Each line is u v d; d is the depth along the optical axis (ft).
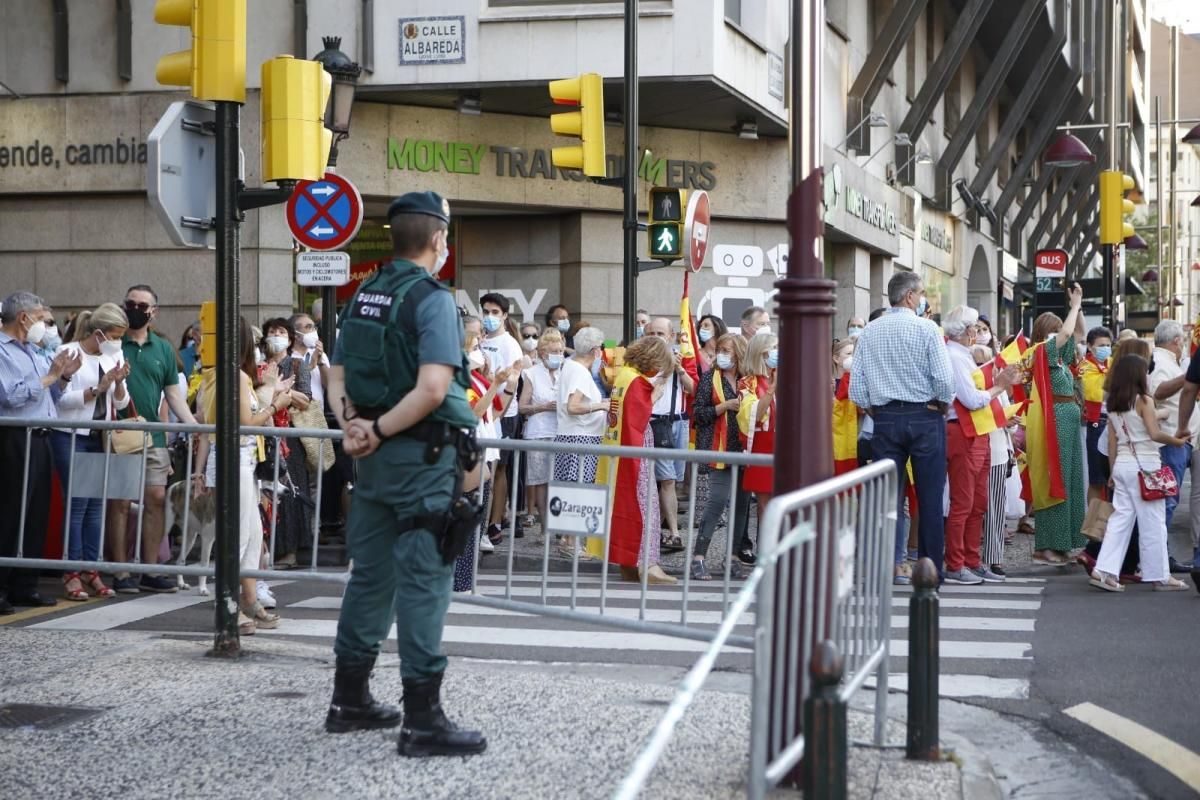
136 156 61.52
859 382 32.12
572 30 59.21
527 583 23.67
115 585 31.50
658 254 42.32
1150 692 21.40
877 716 17.34
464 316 36.63
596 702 19.65
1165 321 36.76
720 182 70.18
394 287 17.01
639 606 22.98
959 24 91.04
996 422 34.04
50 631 25.52
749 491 33.45
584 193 66.54
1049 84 125.08
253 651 23.32
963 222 115.96
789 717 13.35
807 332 15.90
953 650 24.72
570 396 37.81
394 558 17.06
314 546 27.53
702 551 31.48
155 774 16.22
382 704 18.51
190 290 62.03
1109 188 72.38
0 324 29.45
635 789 9.47
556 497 23.34
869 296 88.69
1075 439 38.22
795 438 15.85
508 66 59.47
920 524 31.65
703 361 45.65
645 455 22.56
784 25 69.05
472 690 20.40
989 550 35.76
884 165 91.66
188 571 27.30
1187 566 37.11
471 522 16.92
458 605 30.48
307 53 59.93
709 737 17.61
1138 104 194.70
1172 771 17.22
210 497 28.32
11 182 62.54
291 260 60.80
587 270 67.05
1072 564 38.29
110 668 21.84
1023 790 16.61
